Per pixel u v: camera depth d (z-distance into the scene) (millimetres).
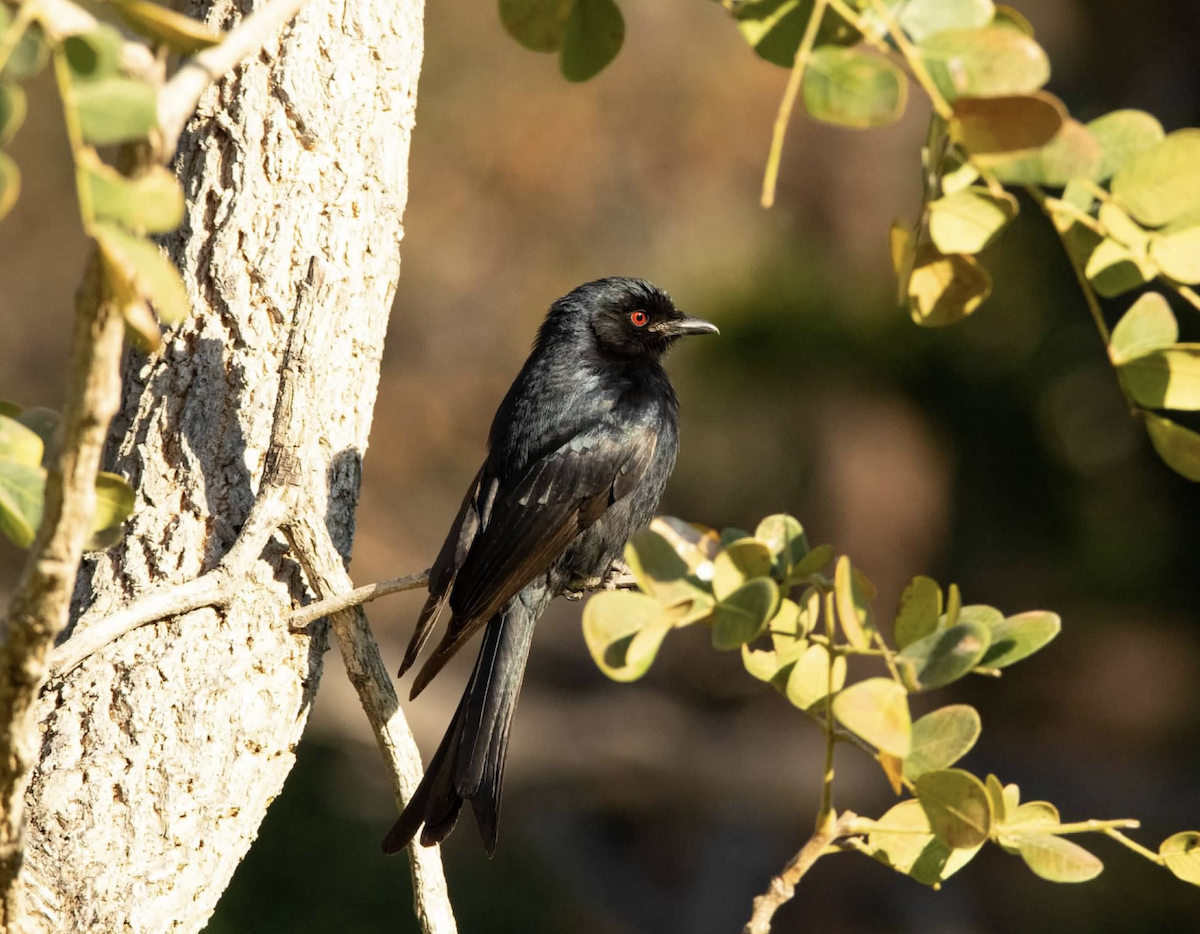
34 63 3631
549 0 5344
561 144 33125
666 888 25453
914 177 27719
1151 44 23406
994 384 21516
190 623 6660
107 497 5348
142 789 6441
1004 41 4379
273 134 7277
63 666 6230
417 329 34562
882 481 21953
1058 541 22156
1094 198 4941
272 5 4062
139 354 7207
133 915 6320
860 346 21312
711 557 5000
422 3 7930
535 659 29656
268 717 6863
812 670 5535
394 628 31172
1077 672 23250
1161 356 4879
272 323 7207
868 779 25516
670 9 33125
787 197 28422
